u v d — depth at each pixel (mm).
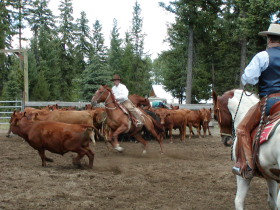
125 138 16562
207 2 31000
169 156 11484
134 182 7301
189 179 7676
